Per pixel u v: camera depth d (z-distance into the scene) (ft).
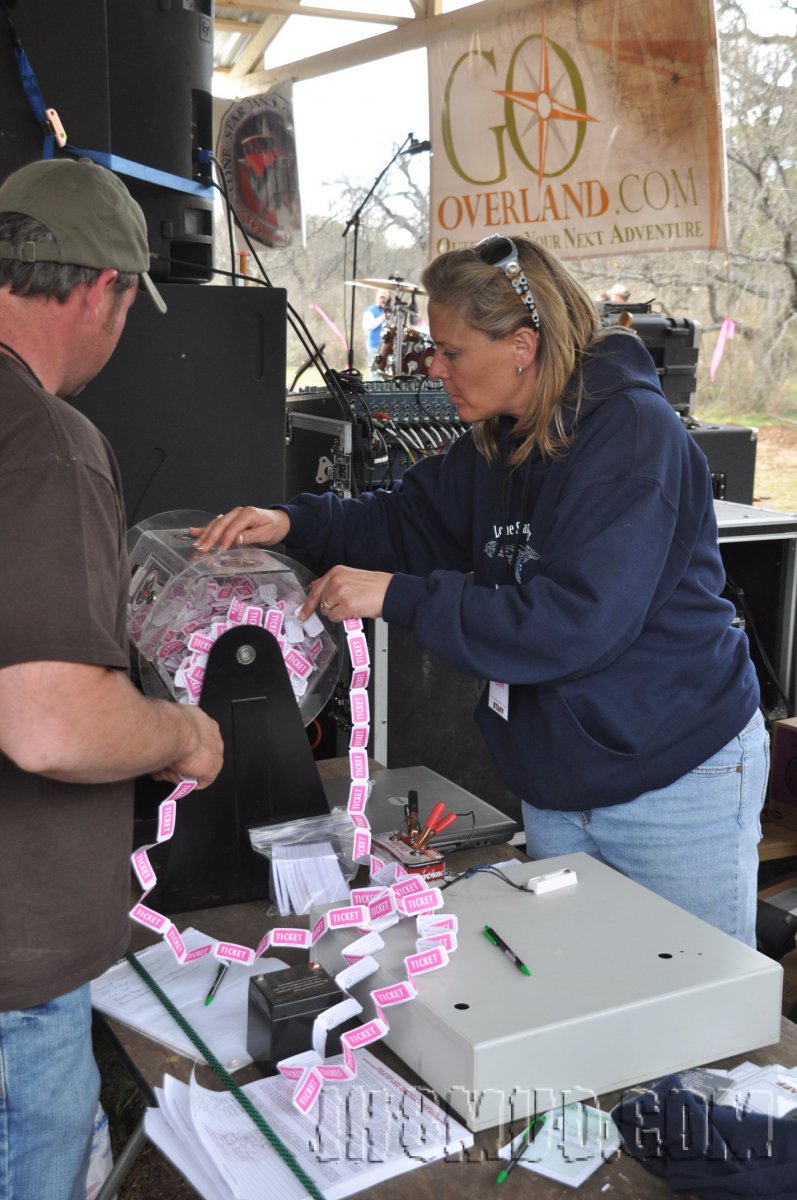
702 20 10.80
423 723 9.26
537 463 5.35
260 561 5.42
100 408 6.64
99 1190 4.58
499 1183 3.31
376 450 9.02
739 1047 3.89
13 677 3.10
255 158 14.97
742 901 5.56
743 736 5.43
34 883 3.47
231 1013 4.21
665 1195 3.28
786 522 9.14
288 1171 3.33
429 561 6.37
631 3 11.23
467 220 13.26
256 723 5.03
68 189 3.59
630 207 11.78
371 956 4.02
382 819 6.01
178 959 4.42
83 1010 3.70
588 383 5.10
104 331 3.79
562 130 12.16
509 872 4.74
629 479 4.85
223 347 6.78
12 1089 3.55
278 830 5.11
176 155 6.79
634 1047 3.68
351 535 6.33
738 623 9.62
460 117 13.05
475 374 5.15
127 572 3.72
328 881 5.01
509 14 12.34
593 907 4.39
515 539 5.47
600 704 5.18
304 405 9.98
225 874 5.06
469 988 3.76
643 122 11.51
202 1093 3.68
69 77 6.03
